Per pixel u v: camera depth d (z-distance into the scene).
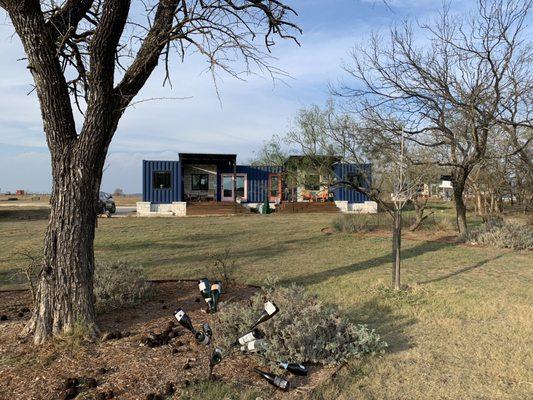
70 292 5.07
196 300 7.01
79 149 5.07
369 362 4.82
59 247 5.08
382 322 6.27
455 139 14.95
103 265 7.32
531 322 6.19
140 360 4.55
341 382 4.33
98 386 4.00
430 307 6.95
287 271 10.08
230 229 19.61
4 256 12.48
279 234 17.69
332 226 19.77
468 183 24.77
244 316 4.92
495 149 18.28
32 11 4.85
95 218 5.35
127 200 60.94
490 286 8.46
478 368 4.71
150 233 18.05
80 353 4.70
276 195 34.28
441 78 14.16
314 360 4.62
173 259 11.89
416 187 10.88
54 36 5.42
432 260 11.66
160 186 32.12
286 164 24.94
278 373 4.38
